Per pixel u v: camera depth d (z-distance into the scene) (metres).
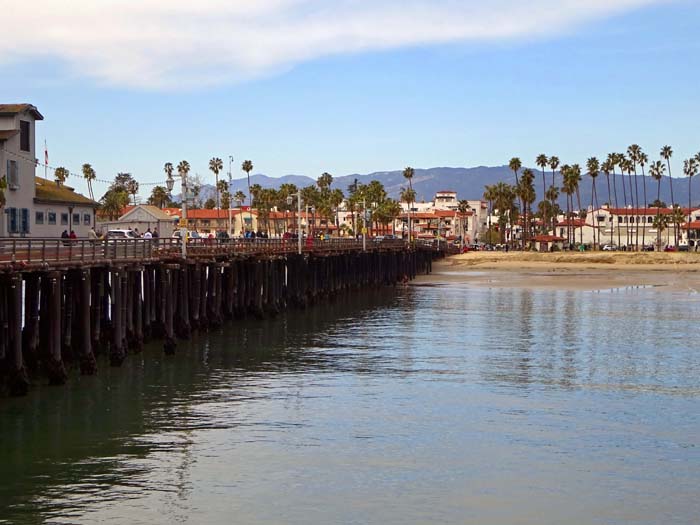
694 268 130.12
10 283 29.72
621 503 20.84
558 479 22.58
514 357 42.22
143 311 45.91
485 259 147.00
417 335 50.62
